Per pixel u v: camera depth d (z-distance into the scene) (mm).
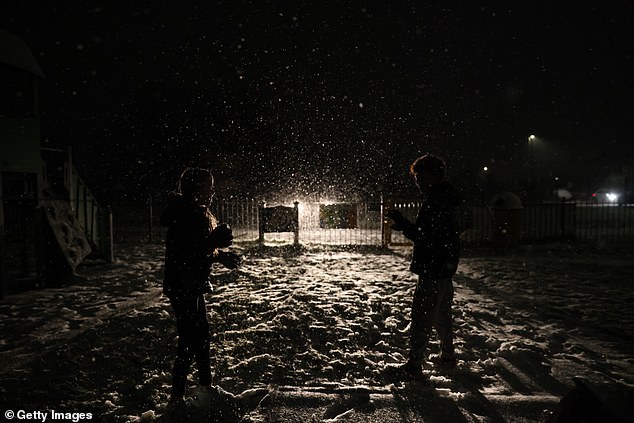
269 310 5402
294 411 2885
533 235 13906
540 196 28016
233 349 4062
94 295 6445
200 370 3146
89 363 3770
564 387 3312
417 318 3365
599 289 6754
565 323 4965
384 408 2920
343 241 13141
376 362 3818
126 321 4984
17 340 4371
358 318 5020
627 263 9203
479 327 4832
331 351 4008
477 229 15336
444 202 3344
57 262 7211
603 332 4668
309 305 5594
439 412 2869
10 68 7766
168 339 4328
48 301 6102
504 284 7141
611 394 1981
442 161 3447
